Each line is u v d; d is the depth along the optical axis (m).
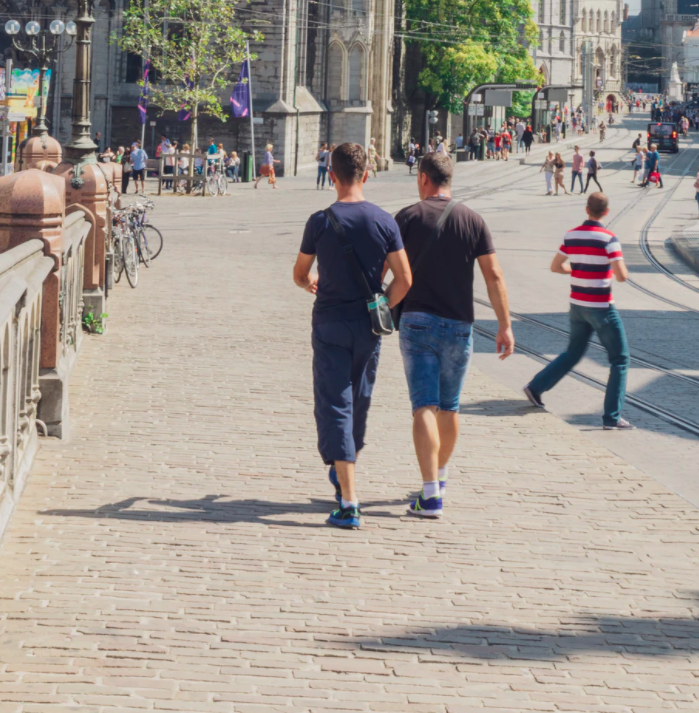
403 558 6.00
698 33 185.12
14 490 6.48
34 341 7.66
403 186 50.25
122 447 7.98
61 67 55.84
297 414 9.33
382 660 4.70
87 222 12.73
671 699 4.44
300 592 5.44
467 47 71.12
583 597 5.53
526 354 13.60
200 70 47.00
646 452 8.78
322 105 62.41
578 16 151.88
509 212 38.75
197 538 6.15
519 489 7.42
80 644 4.69
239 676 4.49
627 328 16.20
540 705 4.35
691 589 5.68
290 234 29.12
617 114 158.62
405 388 10.69
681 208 41.03
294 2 55.69
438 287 6.79
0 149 37.88
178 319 14.27
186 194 43.75
